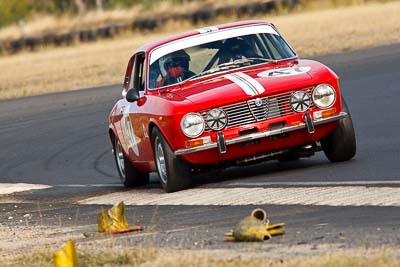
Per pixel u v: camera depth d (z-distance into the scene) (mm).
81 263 26812
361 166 41125
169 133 40469
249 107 40156
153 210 37625
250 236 27922
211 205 36438
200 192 40094
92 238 32406
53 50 182250
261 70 42875
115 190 48469
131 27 190500
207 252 26719
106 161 60781
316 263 23281
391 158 42750
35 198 49625
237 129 40031
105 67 128625
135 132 44781
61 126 78875
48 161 64625
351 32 128375
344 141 41781
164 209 37406
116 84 104625
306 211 32344
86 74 121812
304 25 153125
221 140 39906
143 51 45344
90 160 62094
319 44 118438
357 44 111375
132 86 46344
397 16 143375
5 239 35000
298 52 112312
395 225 28234
